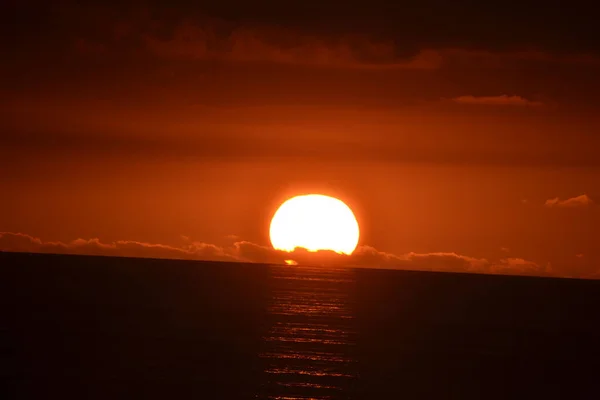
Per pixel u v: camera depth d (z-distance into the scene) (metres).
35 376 165.75
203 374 176.62
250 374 179.38
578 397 172.38
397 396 164.75
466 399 165.50
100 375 170.00
